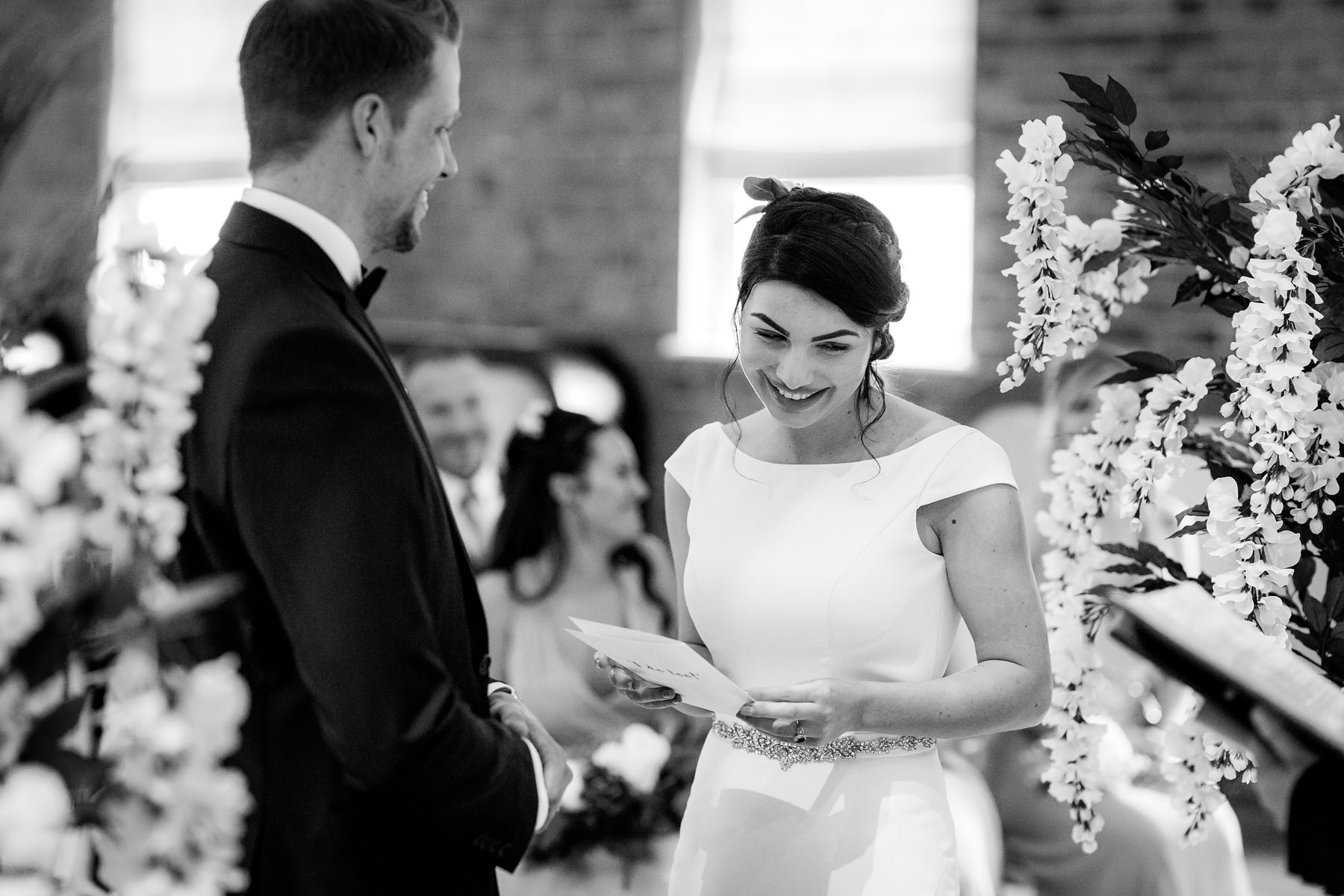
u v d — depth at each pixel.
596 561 3.76
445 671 1.63
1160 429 1.72
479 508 5.41
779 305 1.91
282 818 1.63
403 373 5.76
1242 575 1.61
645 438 5.66
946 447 2.03
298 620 1.55
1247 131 5.09
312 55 1.70
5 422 1.05
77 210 1.17
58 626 1.07
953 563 2.00
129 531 1.16
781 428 2.19
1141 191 1.81
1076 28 5.23
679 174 5.66
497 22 5.84
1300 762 1.11
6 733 1.05
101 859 1.06
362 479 1.57
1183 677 1.13
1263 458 1.59
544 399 5.72
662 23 5.66
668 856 2.82
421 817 1.62
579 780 2.86
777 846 2.02
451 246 5.93
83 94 6.10
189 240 6.10
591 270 5.77
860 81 5.58
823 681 1.82
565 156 5.79
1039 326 1.81
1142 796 3.26
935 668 2.04
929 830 2.01
